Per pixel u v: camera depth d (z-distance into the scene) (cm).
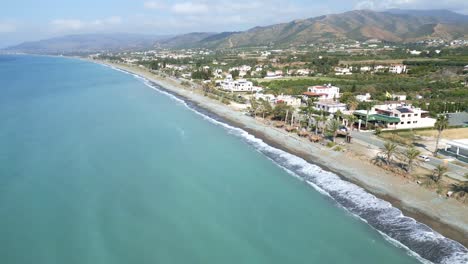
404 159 7875
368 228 5409
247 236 5288
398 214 5666
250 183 7094
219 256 4834
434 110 13050
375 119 10831
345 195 6450
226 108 14588
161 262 4688
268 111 12494
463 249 4744
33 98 16575
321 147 9081
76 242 5072
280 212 5956
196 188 6831
